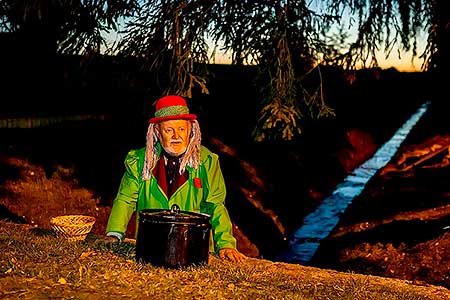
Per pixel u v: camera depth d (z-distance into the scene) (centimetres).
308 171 1958
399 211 1291
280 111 845
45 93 1791
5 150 1431
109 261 446
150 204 461
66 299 375
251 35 888
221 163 1695
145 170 454
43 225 1145
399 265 984
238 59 898
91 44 912
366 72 957
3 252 463
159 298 385
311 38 885
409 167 1788
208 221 448
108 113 1773
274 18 875
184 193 457
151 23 898
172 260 433
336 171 2156
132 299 380
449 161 1722
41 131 1625
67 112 1756
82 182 1358
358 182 2120
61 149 1503
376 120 3256
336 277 501
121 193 466
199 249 442
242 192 1521
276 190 1650
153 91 955
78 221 527
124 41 908
